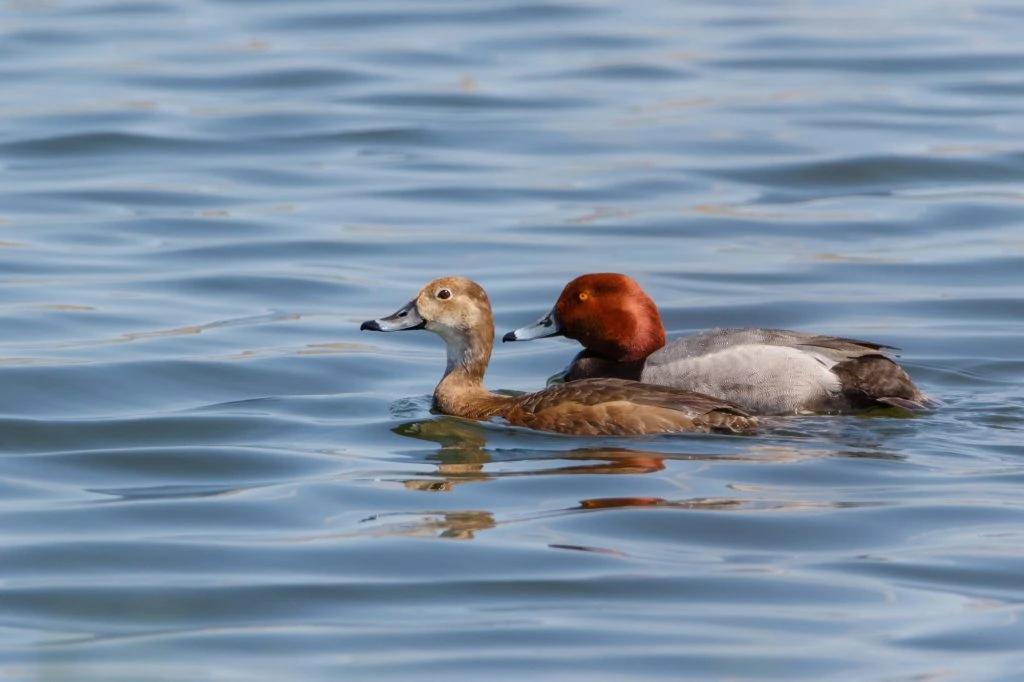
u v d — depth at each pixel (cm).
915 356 1603
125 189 2247
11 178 2300
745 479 1195
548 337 1602
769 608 975
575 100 2722
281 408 1453
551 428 1313
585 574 1029
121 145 2469
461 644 932
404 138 2517
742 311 1769
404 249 2002
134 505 1186
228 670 897
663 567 1037
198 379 1538
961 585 1004
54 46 3066
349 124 2581
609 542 1079
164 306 1777
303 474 1254
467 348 1418
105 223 2095
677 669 892
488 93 2762
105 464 1291
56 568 1060
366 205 2188
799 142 2462
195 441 1354
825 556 1054
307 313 1766
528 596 1002
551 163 2388
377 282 1875
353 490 1203
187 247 2000
